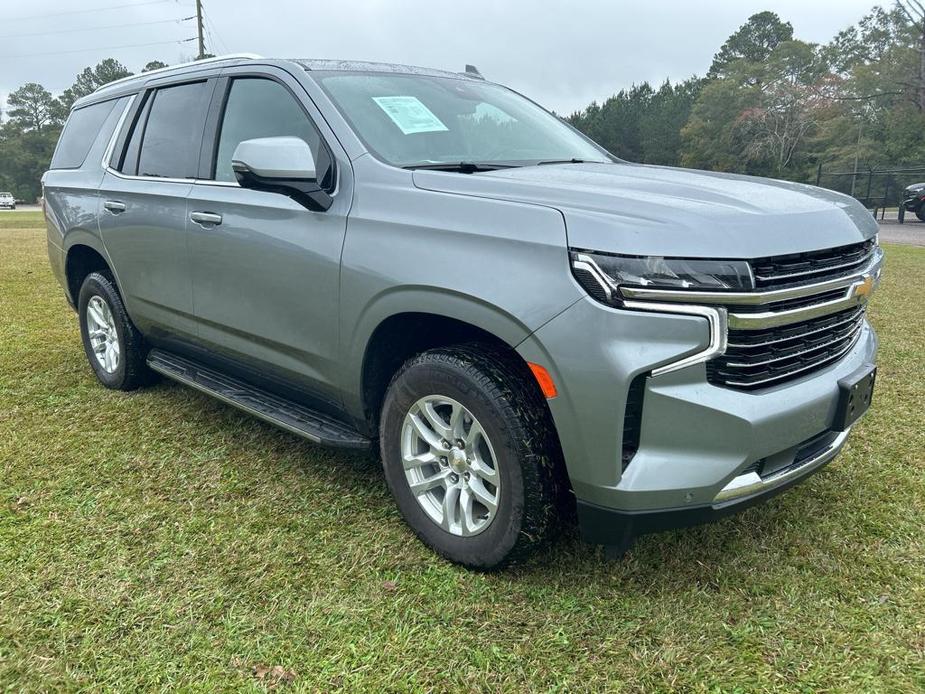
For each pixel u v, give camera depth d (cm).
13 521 289
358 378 280
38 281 897
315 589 246
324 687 201
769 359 221
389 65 355
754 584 251
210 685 202
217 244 329
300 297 292
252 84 338
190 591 244
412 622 229
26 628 224
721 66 9056
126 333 429
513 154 328
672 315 204
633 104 8938
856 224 254
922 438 378
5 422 398
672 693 201
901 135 3400
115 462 347
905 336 604
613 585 249
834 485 325
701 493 213
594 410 211
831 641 221
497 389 233
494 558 246
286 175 267
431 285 241
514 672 208
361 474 336
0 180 9881
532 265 220
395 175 269
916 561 265
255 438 378
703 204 226
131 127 418
